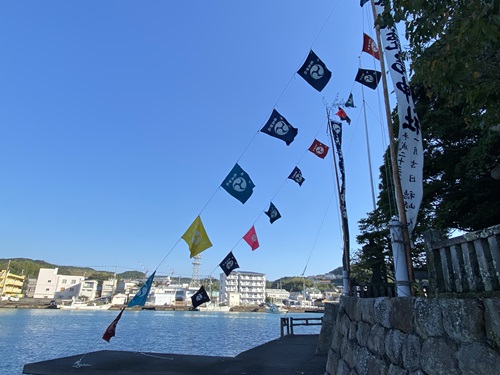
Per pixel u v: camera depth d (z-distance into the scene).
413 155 5.17
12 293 105.62
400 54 5.66
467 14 3.07
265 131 8.69
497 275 2.94
